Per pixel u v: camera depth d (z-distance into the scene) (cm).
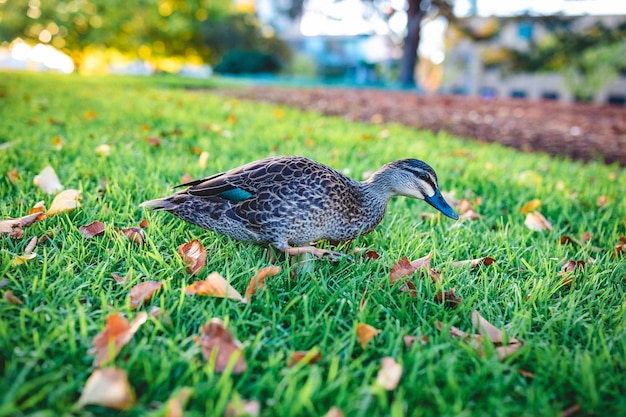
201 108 186
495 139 183
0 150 93
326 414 33
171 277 50
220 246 60
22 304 44
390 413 35
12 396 33
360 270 56
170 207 57
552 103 391
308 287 52
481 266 60
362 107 250
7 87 209
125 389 34
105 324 42
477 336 44
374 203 64
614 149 175
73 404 34
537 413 36
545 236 75
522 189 97
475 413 36
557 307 52
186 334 43
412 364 40
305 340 42
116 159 93
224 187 56
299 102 259
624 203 89
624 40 484
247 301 47
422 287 53
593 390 38
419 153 124
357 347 43
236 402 33
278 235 57
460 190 93
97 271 51
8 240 55
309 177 57
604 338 46
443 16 525
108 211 66
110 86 267
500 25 508
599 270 62
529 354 43
